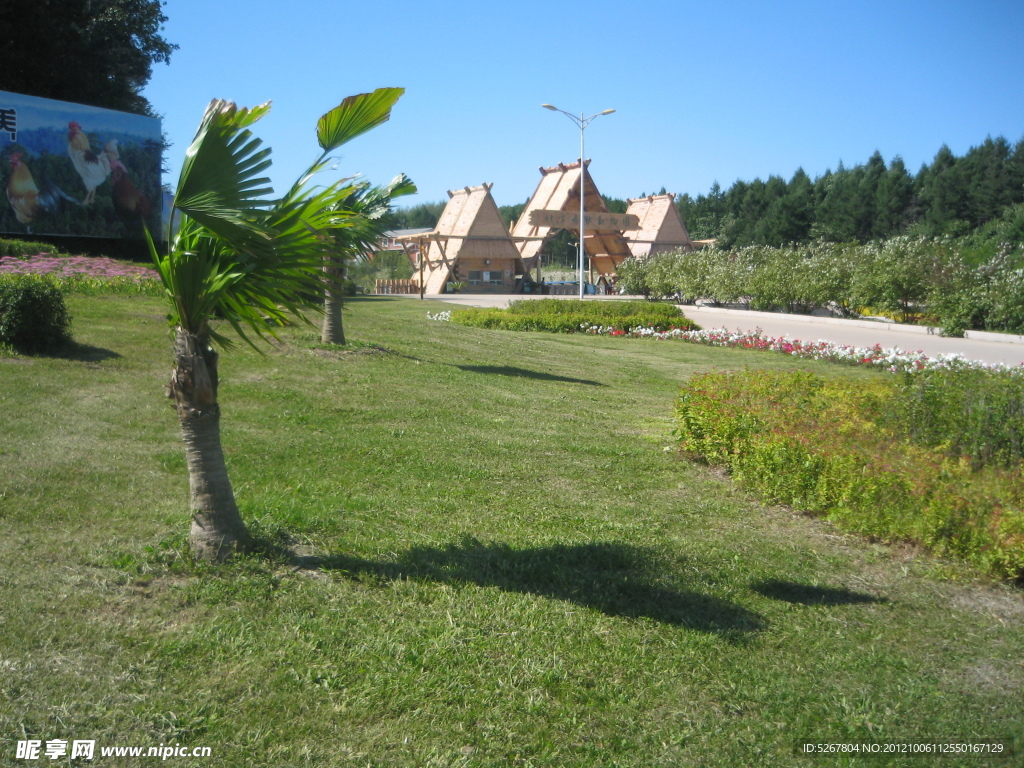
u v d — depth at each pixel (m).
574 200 56.34
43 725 3.01
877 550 5.85
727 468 7.98
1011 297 25.28
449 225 55.22
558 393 12.36
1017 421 7.16
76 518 5.03
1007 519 5.37
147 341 11.09
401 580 4.68
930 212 66.38
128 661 3.51
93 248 29.41
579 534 5.86
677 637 4.30
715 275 38.94
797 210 73.31
